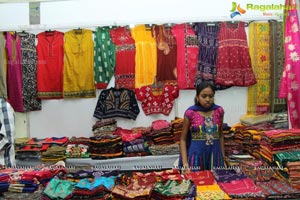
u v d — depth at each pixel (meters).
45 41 3.72
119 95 3.73
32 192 1.72
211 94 2.11
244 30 3.61
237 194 1.61
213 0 3.69
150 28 3.67
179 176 1.83
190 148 2.16
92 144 3.44
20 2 3.76
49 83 3.75
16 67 3.65
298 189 1.69
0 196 1.72
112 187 1.66
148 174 1.90
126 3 3.72
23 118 3.81
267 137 2.23
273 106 3.62
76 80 3.72
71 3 3.75
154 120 3.81
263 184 1.77
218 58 3.60
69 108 3.86
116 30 3.69
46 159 3.42
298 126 2.57
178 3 3.71
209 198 1.56
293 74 2.56
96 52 3.70
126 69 3.69
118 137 3.47
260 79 3.65
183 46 3.64
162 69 3.67
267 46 3.61
